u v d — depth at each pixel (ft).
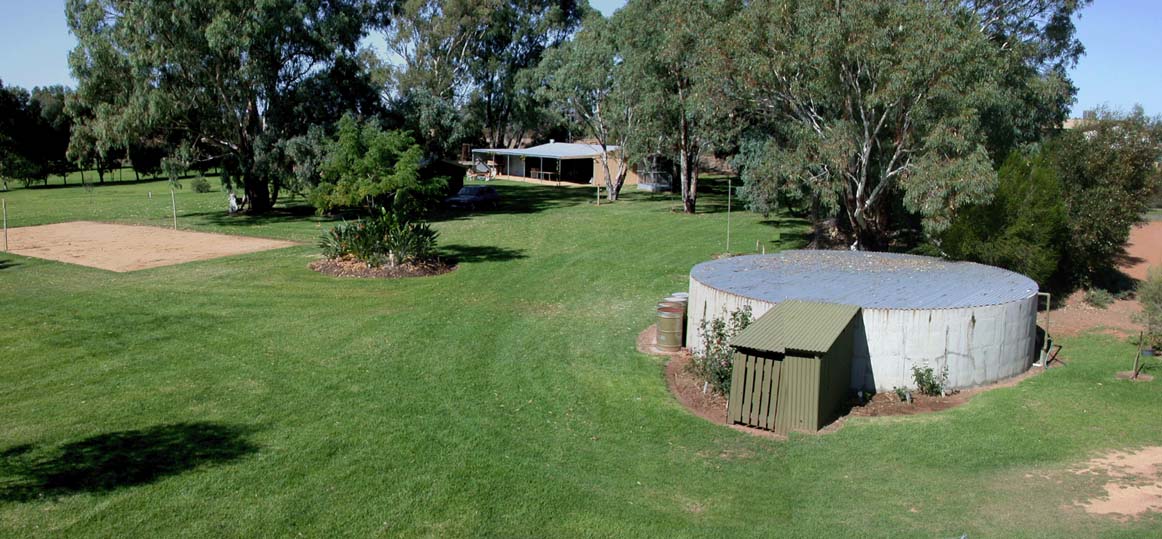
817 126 74.33
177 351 45.65
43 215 124.57
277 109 112.27
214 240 94.07
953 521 24.48
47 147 209.87
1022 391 37.96
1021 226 55.47
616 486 27.96
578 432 33.40
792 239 94.43
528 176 208.64
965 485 27.37
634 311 57.26
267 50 108.17
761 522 24.98
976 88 61.93
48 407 35.88
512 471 29.12
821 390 32.86
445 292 64.03
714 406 36.83
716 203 142.20
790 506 26.13
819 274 48.24
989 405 35.86
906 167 66.59
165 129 108.27
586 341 48.70
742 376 34.09
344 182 72.74
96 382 39.70
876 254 57.11
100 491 27.20
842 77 68.18
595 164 185.78
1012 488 26.99
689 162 126.82
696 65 86.43
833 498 26.66
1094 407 35.45
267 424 33.91
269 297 61.41
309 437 32.35
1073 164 60.44
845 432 32.86
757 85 72.54
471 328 51.96
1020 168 58.59
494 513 25.76
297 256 81.25
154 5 98.02
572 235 99.04
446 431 33.27
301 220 114.83
